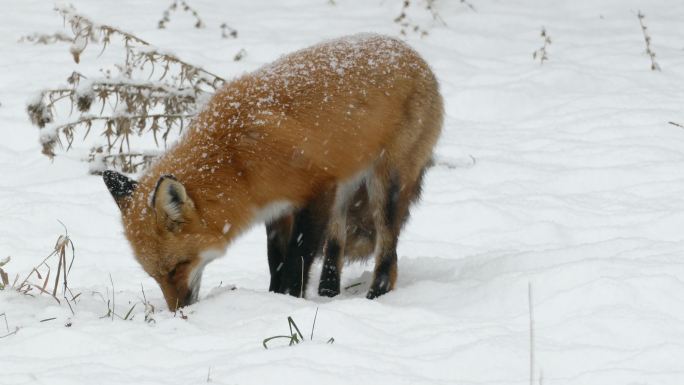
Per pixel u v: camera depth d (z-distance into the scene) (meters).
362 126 10.38
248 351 7.48
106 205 15.51
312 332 7.75
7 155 18.17
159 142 18.56
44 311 8.80
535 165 16.77
